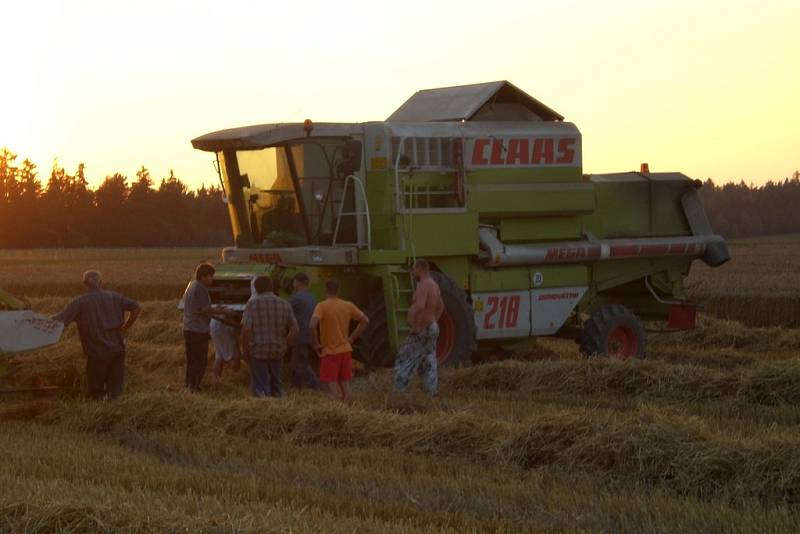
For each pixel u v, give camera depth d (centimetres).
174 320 3152
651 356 2461
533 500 1048
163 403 1508
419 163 2114
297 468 1187
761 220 16400
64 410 1558
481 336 2188
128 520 916
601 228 2397
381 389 1780
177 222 14662
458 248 2139
